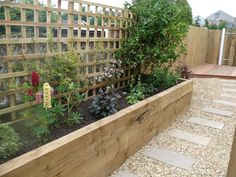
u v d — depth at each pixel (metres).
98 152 2.18
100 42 3.41
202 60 10.35
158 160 2.74
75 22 2.91
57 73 2.60
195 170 2.58
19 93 2.34
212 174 2.52
